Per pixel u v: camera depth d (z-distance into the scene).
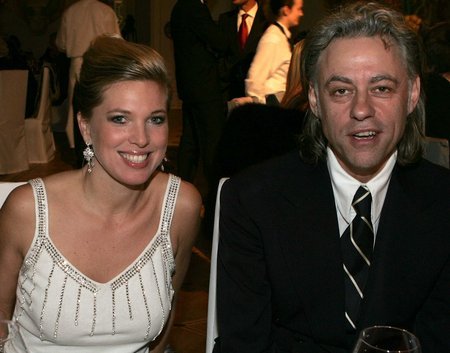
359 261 1.59
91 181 1.73
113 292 1.74
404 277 1.58
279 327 1.68
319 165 1.67
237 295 1.66
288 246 1.61
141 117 1.61
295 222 1.62
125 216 1.76
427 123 3.12
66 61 10.15
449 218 1.62
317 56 1.53
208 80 5.43
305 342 1.62
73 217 1.75
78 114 1.70
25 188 1.77
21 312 1.78
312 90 1.59
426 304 1.65
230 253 1.68
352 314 1.58
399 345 1.12
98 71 1.60
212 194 3.37
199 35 5.28
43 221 1.74
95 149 1.67
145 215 1.80
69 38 7.84
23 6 11.20
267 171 1.70
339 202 1.62
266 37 4.36
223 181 1.86
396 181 1.63
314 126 1.66
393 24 1.47
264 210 1.63
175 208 1.85
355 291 1.58
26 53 10.16
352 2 1.54
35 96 7.61
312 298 1.59
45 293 1.72
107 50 1.61
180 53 5.46
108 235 1.76
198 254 4.24
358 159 1.49
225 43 5.34
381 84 1.45
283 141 2.94
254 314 1.64
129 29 11.66
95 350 1.77
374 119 1.46
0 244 1.80
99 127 1.63
